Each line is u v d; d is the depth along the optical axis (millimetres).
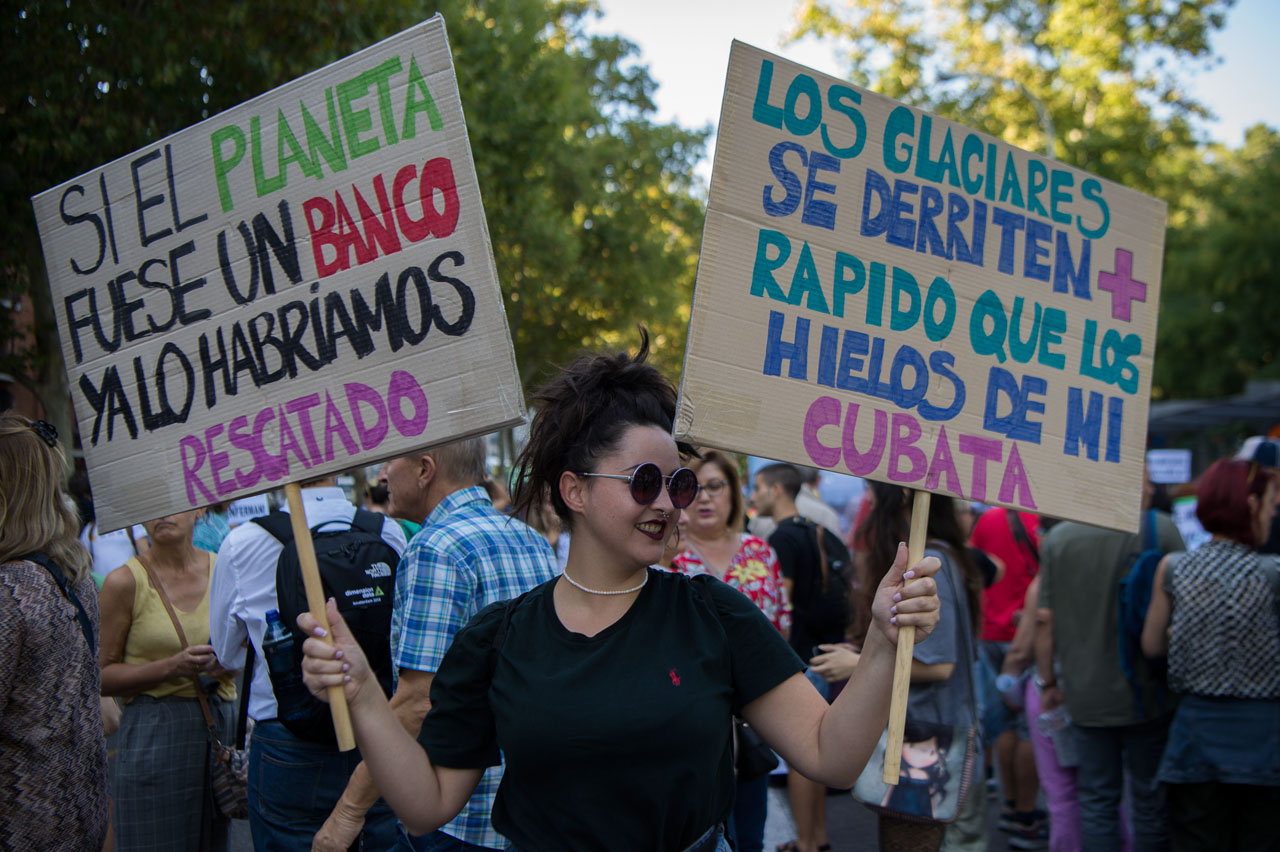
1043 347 2607
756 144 2336
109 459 2592
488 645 2150
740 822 4344
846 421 2365
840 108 2424
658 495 2090
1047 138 25891
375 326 2324
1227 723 3988
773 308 2318
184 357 2514
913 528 2445
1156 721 4422
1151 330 2756
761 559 4910
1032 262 2617
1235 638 3975
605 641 2074
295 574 3391
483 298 2238
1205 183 34125
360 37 10836
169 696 3982
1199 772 4047
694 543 4973
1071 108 27422
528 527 3246
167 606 4125
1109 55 26172
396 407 2295
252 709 3627
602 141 26641
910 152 2496
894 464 2404
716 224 2289
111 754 5164
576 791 1996
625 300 26453
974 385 2510
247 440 2426
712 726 2020
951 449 2463
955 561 3865
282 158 2428
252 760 3592
